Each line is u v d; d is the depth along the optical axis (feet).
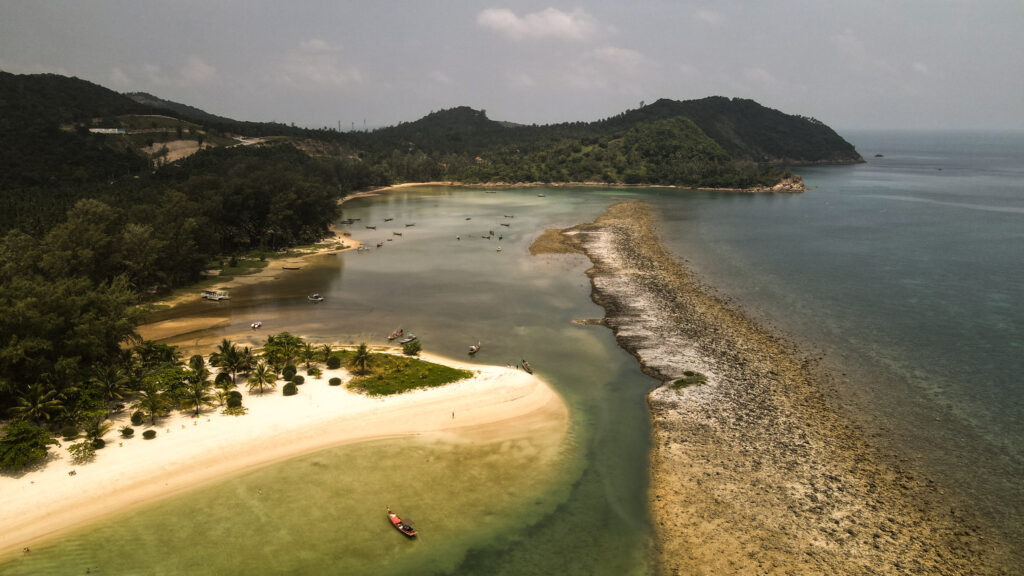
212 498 163.12
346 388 226.38
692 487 168.96
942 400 223.10
